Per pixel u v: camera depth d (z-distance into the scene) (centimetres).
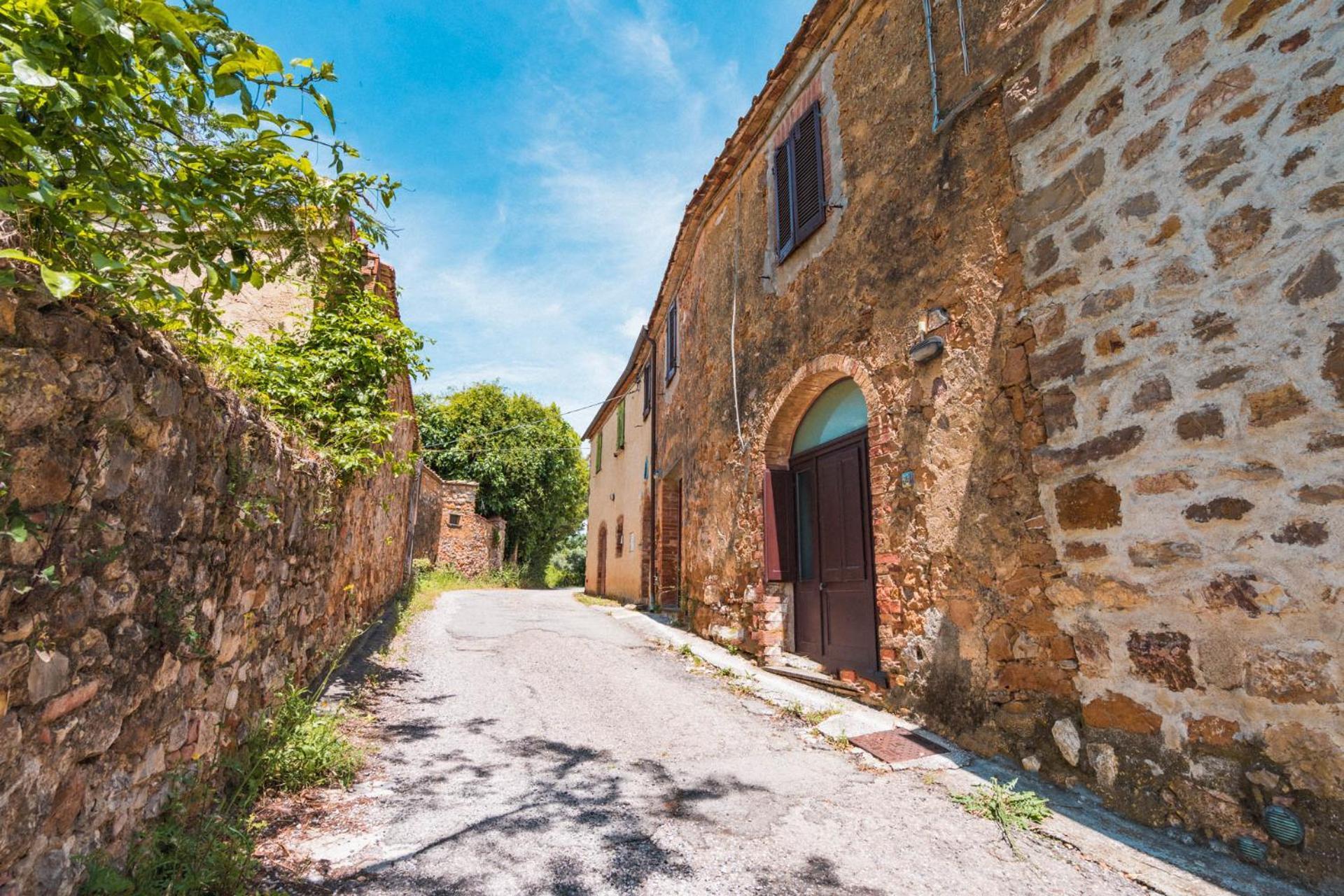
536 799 314
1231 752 261
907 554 445
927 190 454
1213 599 272
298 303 625
